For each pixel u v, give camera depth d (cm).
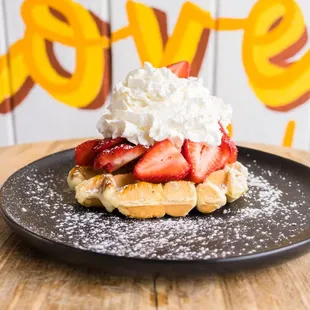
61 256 36
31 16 80
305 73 87
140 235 39
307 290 36
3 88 83
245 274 37
